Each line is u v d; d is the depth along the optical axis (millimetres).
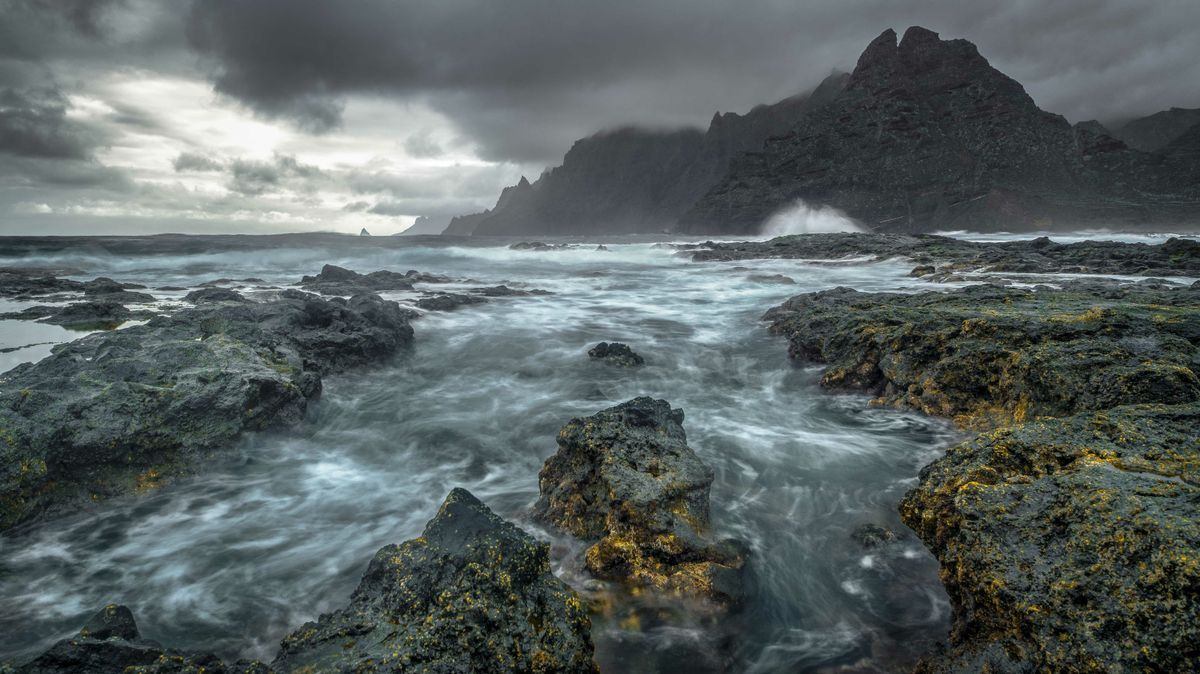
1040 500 4633
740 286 31922
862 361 12867
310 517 7949
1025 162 135750
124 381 9445
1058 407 8516
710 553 6395
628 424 8148
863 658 5348
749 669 5297
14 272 34906
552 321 21516
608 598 5992
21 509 7391
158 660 4266
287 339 13523
